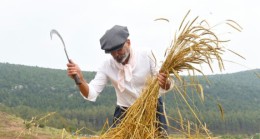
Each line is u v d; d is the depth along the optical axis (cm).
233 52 427
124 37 493
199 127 411
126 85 518
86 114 7769
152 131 439
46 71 13975
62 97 11712
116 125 479
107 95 8844
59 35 488
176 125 424
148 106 454
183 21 451
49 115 471
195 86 423
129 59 513
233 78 13900
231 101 8175
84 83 509
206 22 441
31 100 11712
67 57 499
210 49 435
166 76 452
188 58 445
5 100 11388
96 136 449
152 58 512
